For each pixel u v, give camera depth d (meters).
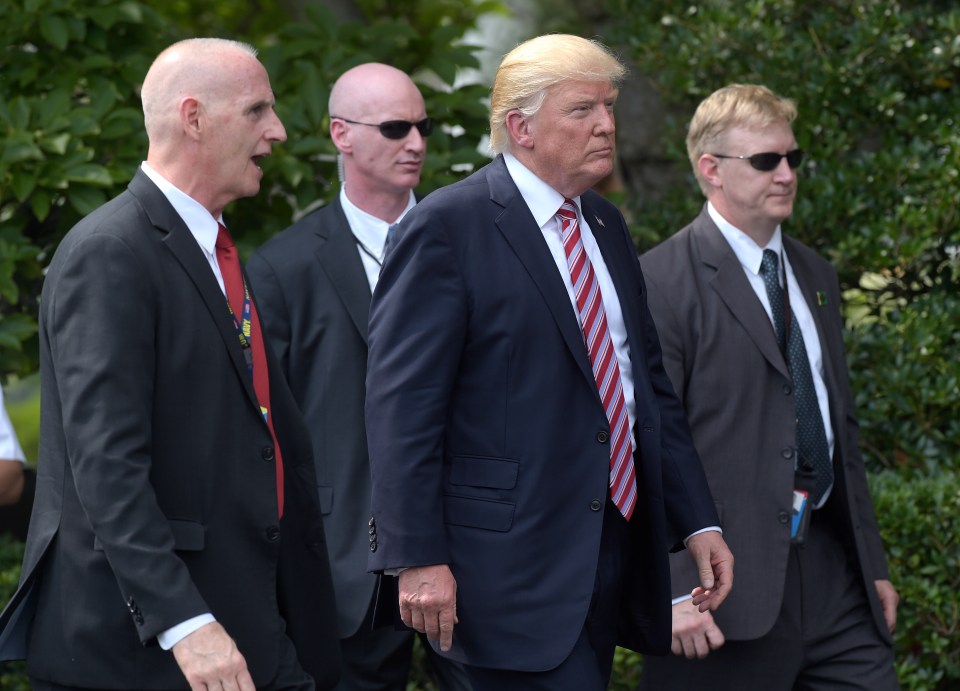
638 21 19.42
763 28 17.91
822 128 17.91
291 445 10.43
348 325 13.42
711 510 10.98
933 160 16.80
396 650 13.59
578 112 9.85
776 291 12.61
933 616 15.03
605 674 10.50
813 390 12.53
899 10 18.03
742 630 11.98
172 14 24.17
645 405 10.30
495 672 9.85
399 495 9.43
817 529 12.60
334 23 18.39
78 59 17.31
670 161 21.50
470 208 9.95
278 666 9.79
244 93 9.77
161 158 9.77
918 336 16.25
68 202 16.94
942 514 14.98
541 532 9.73
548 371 9.81
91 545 9.19
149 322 9.18
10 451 12.47
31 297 17.52
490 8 24.59
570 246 10.18
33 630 9.47
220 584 9.43
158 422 9.27
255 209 17.61
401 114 13.67
